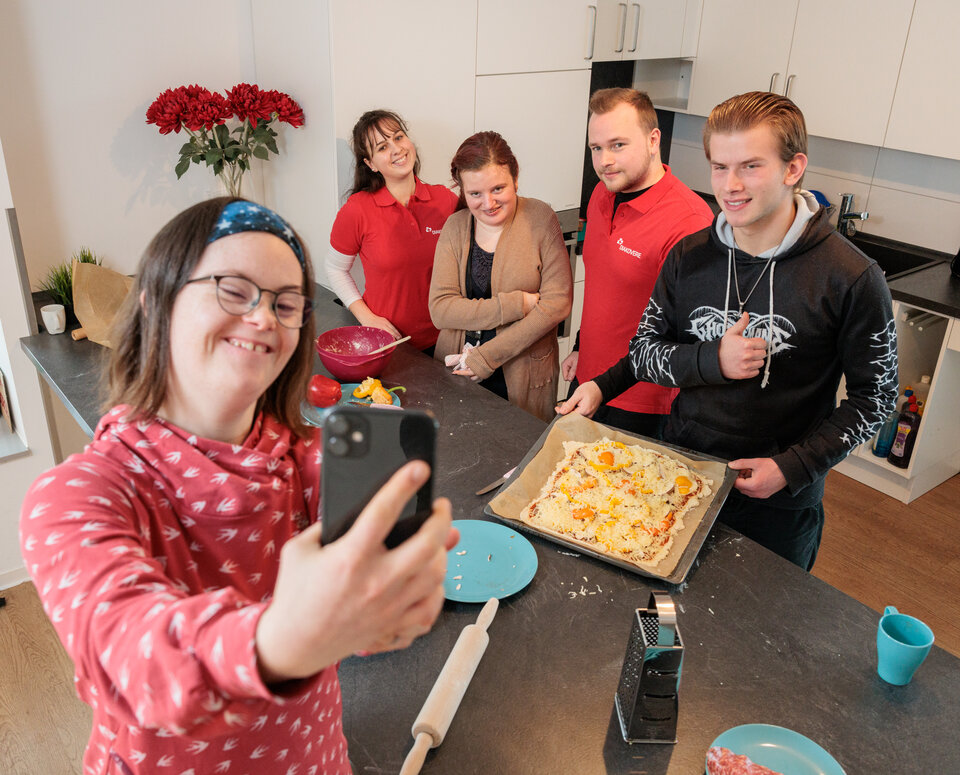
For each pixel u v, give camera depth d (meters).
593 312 2.40
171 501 0.73
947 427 3.13
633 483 1.65
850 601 1.42
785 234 1.64
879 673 1.25
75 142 2.62
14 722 2.15
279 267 0.72
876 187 3.38
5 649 2.37
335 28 2.44
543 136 3.15
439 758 1.11
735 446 1.80
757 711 1.19
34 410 2.52
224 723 0.51
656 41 3.41
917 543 2.98
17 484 2.57
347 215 2.50
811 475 1.65
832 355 1.70
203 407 0.75
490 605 1.34
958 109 2.81
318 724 0.84
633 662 1.11
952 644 2.49
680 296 1.83
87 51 2.55
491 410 2.07
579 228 3.63
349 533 0.44
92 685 0.57
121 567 0.59
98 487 0.67
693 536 1.54
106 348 2.37
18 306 2.40
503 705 1.19
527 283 2.28
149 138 2.75
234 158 2.66
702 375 1.73
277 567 0.83
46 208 2.64
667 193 2.20
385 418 0.49
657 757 1.12
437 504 0.48
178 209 2.90
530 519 1.59
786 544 1.87
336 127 2.59
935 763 1.11
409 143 2.43
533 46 2.95
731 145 1.54
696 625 1.35
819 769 1.07
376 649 0.51
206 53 2.79
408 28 2.60
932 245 3.28
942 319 3.10
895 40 2.91
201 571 0.77
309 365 0.86
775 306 1.66
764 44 3.32
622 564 1.47
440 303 2.30
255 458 0.76
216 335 0.71
